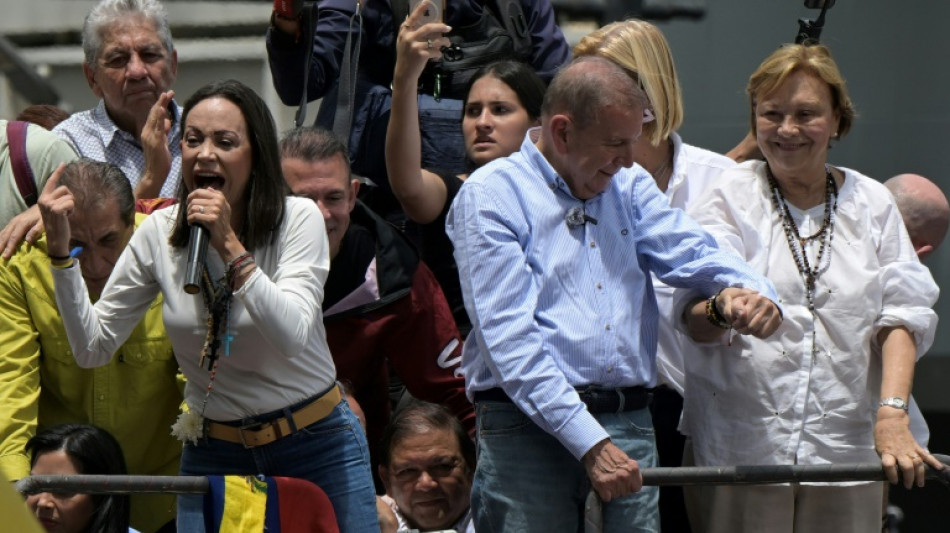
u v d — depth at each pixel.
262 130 14.10
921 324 15.84
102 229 15.94
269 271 14.06
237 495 13.91
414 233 18.98
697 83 25.12
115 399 16.42
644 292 14.88
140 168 19.34
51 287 16.33
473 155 18.45
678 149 18.02
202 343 13.90
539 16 20.19
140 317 14.45
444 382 17.75
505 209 14.41
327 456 14.20
